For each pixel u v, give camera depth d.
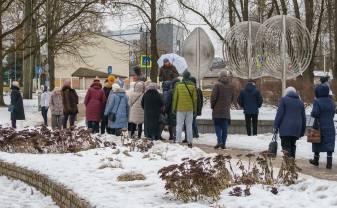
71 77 90.12
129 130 19.16
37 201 9.66
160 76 19.16
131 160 11.62
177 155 12.91
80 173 10.05
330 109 12.73
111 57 93.94
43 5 39.59
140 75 19.23
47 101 26.61
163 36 42.84
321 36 44.59
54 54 49.34
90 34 46.34
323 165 13.20
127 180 9.23
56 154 13.30
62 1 38.16
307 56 22.64
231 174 9.52
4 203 9.59
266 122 20.56
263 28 22.84
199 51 23.05
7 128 17.05
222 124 16.45
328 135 12.67
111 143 14.47
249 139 18.64
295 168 9.21
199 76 23.08
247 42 24.88
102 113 19.69
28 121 28.69
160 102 17.52
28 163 11.53
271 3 35.44
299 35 22.70
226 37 25.42
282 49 22.22
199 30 23.06
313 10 34.34
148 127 17.47
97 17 38.91
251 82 19.61
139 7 35.78
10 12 44.94
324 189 7.94
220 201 7.53
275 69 23.34
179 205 7.06
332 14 35.66
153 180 9.19
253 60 24.67
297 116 12.79
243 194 7.82
